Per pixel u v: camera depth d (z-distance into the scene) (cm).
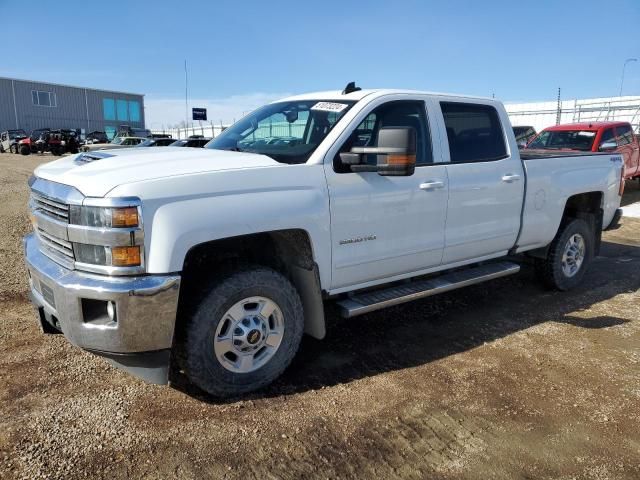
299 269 362
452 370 382
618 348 426
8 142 3697
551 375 377
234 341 327
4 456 269
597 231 605
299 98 443
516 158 491
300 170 344
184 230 291
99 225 282
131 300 281
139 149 398
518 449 289
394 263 401
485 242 468
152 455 275
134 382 350
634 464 278
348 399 337
